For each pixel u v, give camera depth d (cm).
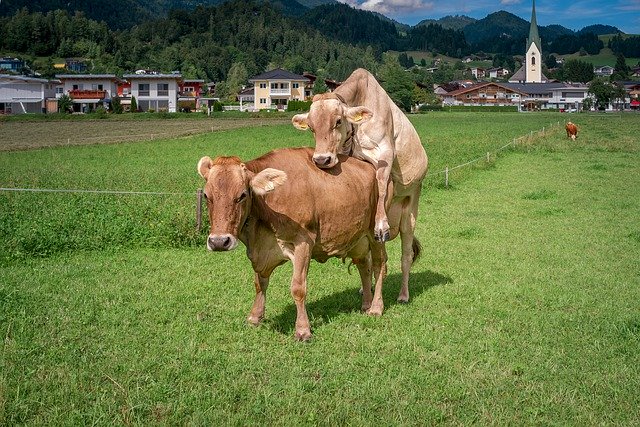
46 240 1171
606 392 598
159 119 7850
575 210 1734
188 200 1588
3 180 2223
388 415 548
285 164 693
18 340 693
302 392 582
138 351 677
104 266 1075
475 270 1095
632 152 3538
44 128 6075
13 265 1074
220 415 540
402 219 912
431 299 911
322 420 535
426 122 7138
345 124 736
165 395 571
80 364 638
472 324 790
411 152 874
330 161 708
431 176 2325
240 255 1185
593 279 1027
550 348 710
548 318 819
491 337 741
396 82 10675
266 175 631
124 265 1086
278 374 626
